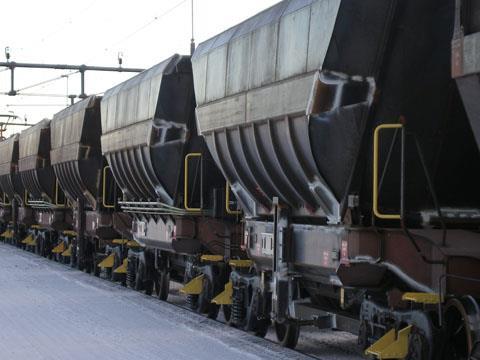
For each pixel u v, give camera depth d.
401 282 9.90
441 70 9.73
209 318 15.91
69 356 11.83
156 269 19.67
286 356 11.85
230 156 13.40
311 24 10.55
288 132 11.03
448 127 9.86
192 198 16.53
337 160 10.15
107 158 20.92
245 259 15.52
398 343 9.53
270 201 12.83
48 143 30.39
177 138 16.52
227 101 13.25
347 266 9.98
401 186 9.33
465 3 7.58
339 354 12.64
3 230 43.84
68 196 27.28
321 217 11.55
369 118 9.77
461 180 10.09
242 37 12.89
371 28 9.80
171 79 16.47
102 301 18.27
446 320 8.99
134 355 11.88
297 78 10.75
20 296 19.03
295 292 12.36
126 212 21.38
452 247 9.16
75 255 27.20
